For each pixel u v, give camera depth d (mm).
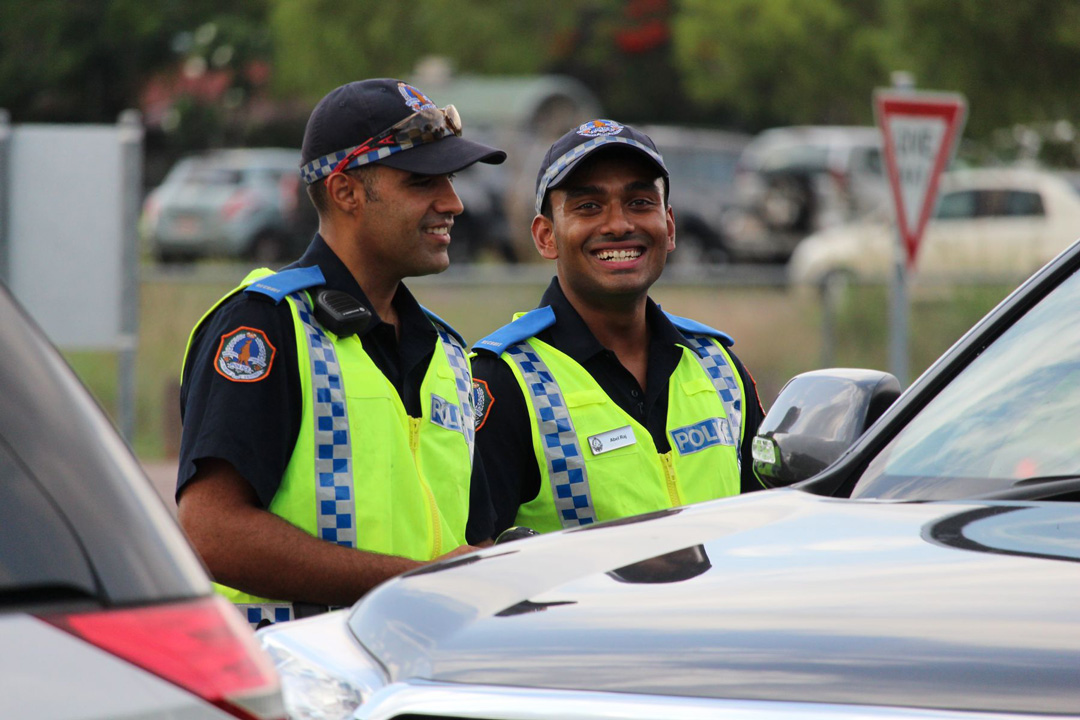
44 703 3924
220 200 66375
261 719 4238
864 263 54219
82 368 34750
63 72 92375
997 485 6801
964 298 36000
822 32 77375
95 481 4219
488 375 11203
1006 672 4953
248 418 9219
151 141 97625
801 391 8008
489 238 68938
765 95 83375
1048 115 41406
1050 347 7340
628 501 11164
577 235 11391
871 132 74812
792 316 35781
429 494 9898
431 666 5801
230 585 9344
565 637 5684
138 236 23062
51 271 22922
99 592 4113
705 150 70938
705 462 11586
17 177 22797
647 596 5859
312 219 68438
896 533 6207
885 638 5219
